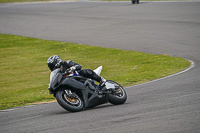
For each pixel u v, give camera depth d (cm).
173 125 1617
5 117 2367
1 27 12594
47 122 1966
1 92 4184
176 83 3278
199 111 1895
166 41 7288
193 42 6888
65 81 2186
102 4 18525
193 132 1477
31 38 9850
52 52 7625
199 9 12675
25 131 1797
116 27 10219
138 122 1739
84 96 2258
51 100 3216
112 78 4347
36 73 5575
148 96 2684
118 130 1606
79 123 1839
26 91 4066
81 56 6756
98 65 5716
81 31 10150
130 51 6612
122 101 2411
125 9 15000
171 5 14938
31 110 2577
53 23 12575
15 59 7200
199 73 3831
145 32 8794
